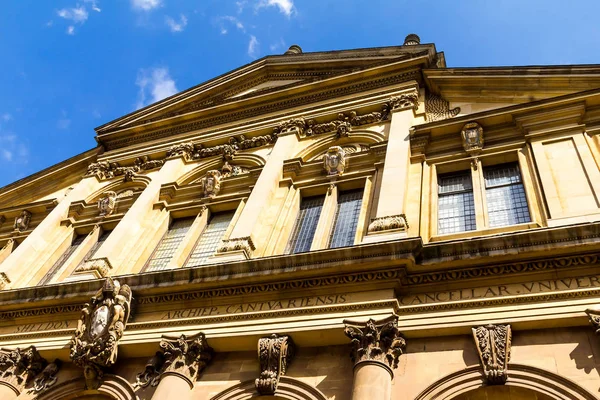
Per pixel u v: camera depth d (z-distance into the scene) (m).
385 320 11.69
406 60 21.91
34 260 20.81
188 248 18.39
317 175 19.12
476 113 17.56
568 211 13.13
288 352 12.40
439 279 12.29
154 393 12.65
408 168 16.89
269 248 16.38
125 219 20.02
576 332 10.66
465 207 15.49
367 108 21.52
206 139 24.70
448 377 10.75
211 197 20.38
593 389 9.60
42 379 14.87
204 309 14.22
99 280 15.61
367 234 14.00
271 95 24.45
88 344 13.92
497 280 11.82
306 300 13.18
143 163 25.31
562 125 16.16
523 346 10.81
